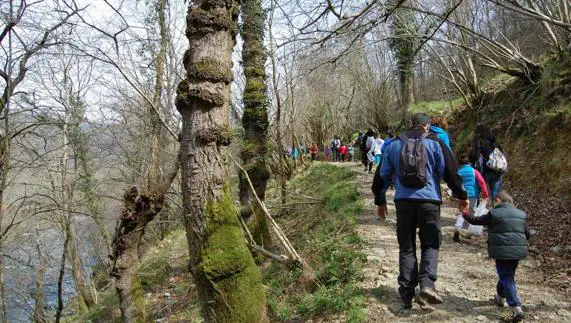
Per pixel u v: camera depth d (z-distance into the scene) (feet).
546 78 39.81
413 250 15.10
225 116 12.10
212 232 11.71
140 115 48.67
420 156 14.43
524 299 16.53
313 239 28.09
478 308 15.83
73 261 56.29
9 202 42.16
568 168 31.19
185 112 12.06
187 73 12.05
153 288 34.27
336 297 17.37
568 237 23.39
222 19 11.97
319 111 96.07
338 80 95.96
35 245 55.77
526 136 39.29
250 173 30.19
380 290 17.31
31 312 58.13
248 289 11.70
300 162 85.15
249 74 30.86
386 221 29.17
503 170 25.89
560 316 14.94
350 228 27.71
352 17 19.04
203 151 11.83
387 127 94.84
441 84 80.89
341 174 55.57
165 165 37.45
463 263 20.95
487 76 62.34
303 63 31.04
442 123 22.74
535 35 53.31
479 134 27.12
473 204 23.86
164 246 49.34
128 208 17.88
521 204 32.35
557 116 35.53
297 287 20.85
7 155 31.99
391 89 98.37
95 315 34.94
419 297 15.30
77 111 48.32
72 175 52.34
